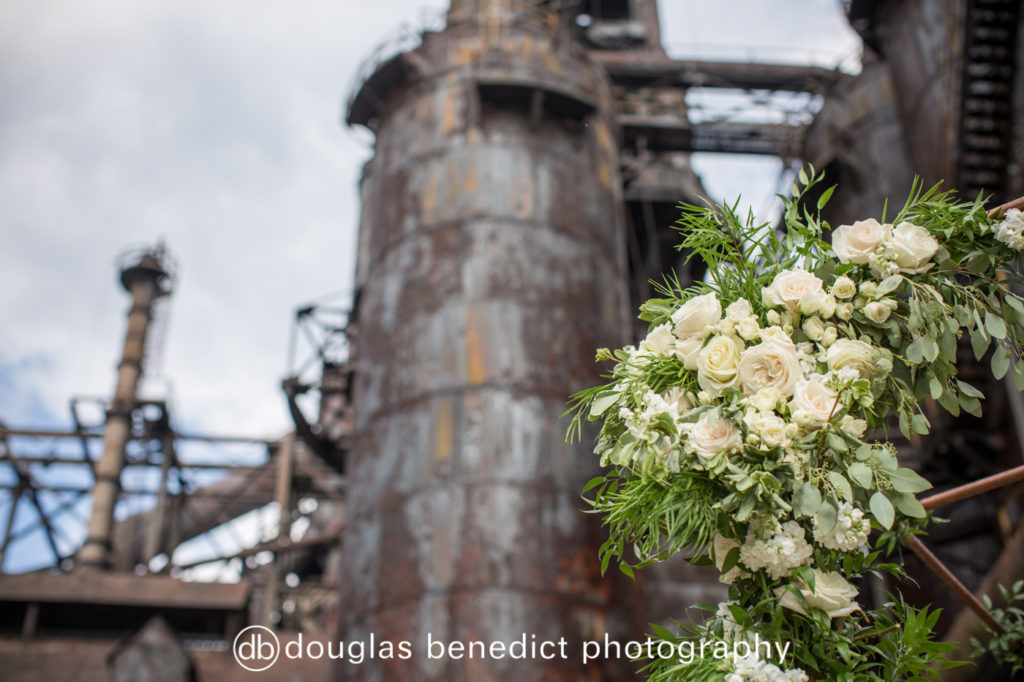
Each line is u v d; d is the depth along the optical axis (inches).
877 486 130.3
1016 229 143.1
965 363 745.6
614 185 1048.2
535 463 778.8
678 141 1359.5
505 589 724.0
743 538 134.5
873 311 140.9
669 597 977.5
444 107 1000.2
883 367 138.0
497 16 1086.4
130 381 1369.3
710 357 138.3
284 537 1272.1
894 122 1171.3
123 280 1485.0
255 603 1306.6
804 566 131.0
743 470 130.5
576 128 1005.8
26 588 1130.0
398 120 1026.7
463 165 946.1
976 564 790.5
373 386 862.5
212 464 1338.6
